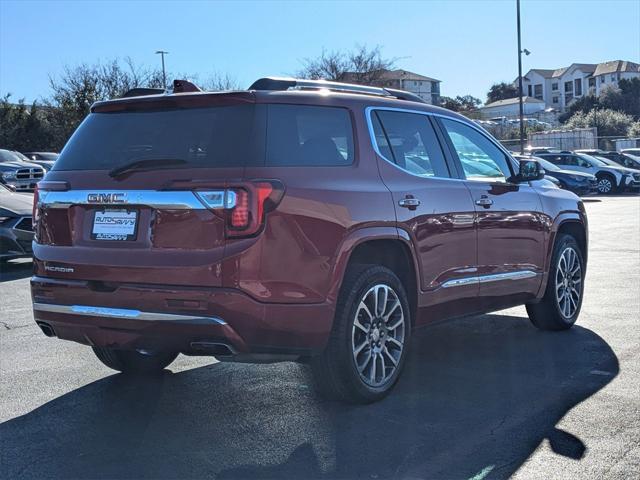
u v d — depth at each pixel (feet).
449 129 18.20
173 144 13.80
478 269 17.69
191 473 11.98
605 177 88.53
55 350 20.06
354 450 12.78
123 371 17.65
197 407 15.24
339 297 14.08
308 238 13.25
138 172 13.64
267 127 13.57
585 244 22.62
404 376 17.12
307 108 14.47
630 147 150.92
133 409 15.16
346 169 14.64
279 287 12.94
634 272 30.94
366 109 15.70
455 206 16.88
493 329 22.03
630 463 11.98
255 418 14.51
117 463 12.42
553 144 150.30
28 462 12.49
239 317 12.71
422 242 15.80
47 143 136.15
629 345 19.53
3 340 21.25
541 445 12.81
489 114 358.23
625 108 269.23
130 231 13.52
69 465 12.35
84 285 13.80
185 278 12.85
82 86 139.13
